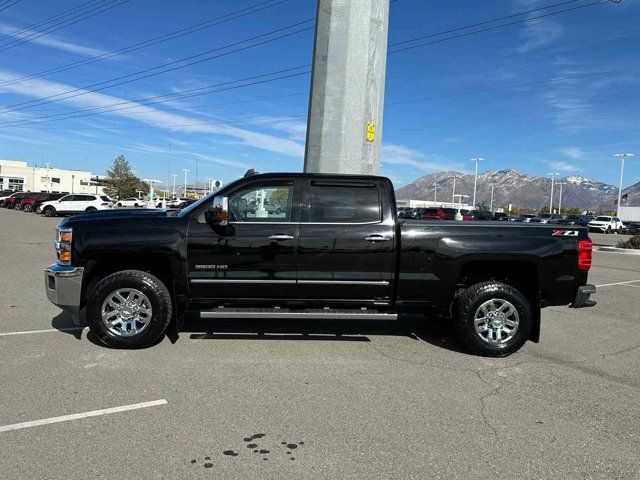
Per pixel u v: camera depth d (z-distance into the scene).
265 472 3.18
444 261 5.72
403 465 3.31
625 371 5.38
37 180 111.69
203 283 5.64
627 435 3.84
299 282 5.70
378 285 5.77
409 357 5.68
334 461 3.34
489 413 4.18
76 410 4.03
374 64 9.91
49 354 5.41
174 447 3.47
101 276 5.87
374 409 4.20
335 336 6.48
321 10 9.90
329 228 5.72
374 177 5.90
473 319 5.71
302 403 4.28
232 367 5.15
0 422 3.79
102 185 109.81
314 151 9.96
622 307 9.11
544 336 6.86
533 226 5.86
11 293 8.65
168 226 5.64
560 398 4.56
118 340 5.61
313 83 10.05
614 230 57.06
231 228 5.66
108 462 3.25
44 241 17.75
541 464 3.38
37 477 3.06
